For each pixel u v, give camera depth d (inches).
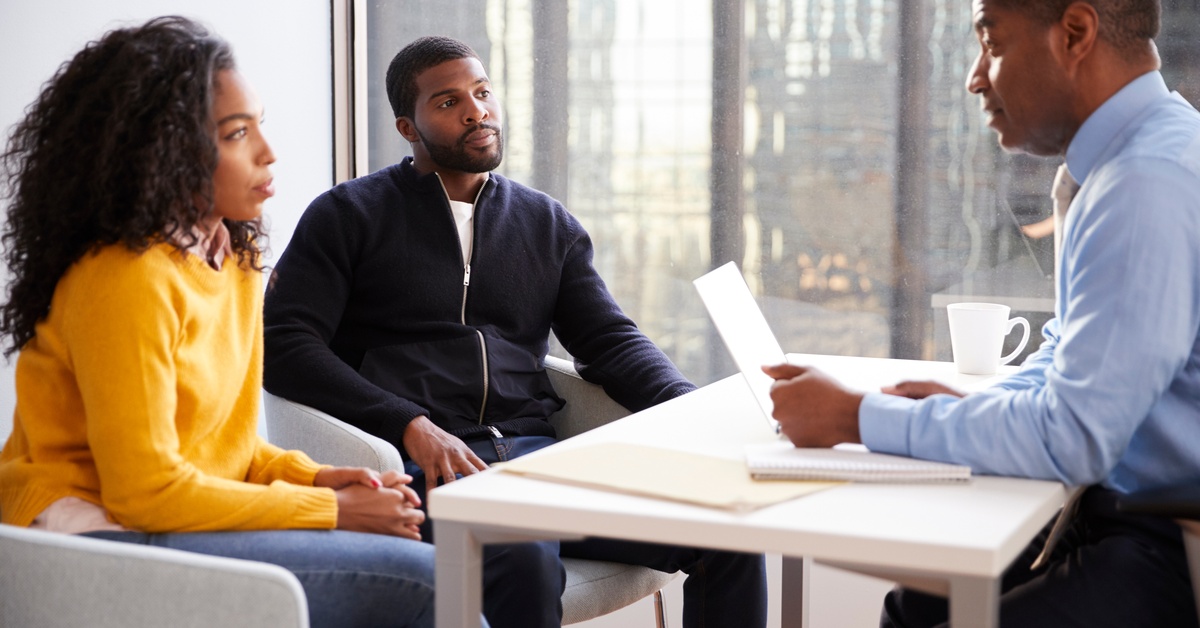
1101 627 48.7
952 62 98.2
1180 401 49.4
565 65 109.0
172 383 52.0
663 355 82.8
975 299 99.9
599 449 50.0
